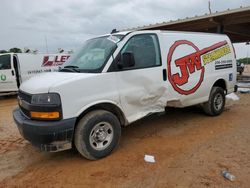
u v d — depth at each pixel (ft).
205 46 19.34
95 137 13.21
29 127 11.86
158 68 15.61
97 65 13.58
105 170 12.32
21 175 12.34
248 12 37.29
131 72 14.25
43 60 42.93
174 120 20.71
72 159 13.82
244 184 10.59
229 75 22.06
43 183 11.47
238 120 20.27
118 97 13.78
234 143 15.14
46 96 11.70
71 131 12.10
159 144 15.44
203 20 42.91
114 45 14.02
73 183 11.34
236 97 30.37
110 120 13.62
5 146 16.43
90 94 12.70
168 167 12.35
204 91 19.54
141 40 15.14
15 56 39.27
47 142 11.76
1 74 38.88
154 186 10.75
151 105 15.69
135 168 12.39
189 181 10.98
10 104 34.19
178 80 16.93
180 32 17.66
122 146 15.28
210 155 13.51
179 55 17.10
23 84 14.16
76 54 16.11
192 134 17.12
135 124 19.83
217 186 10.50
